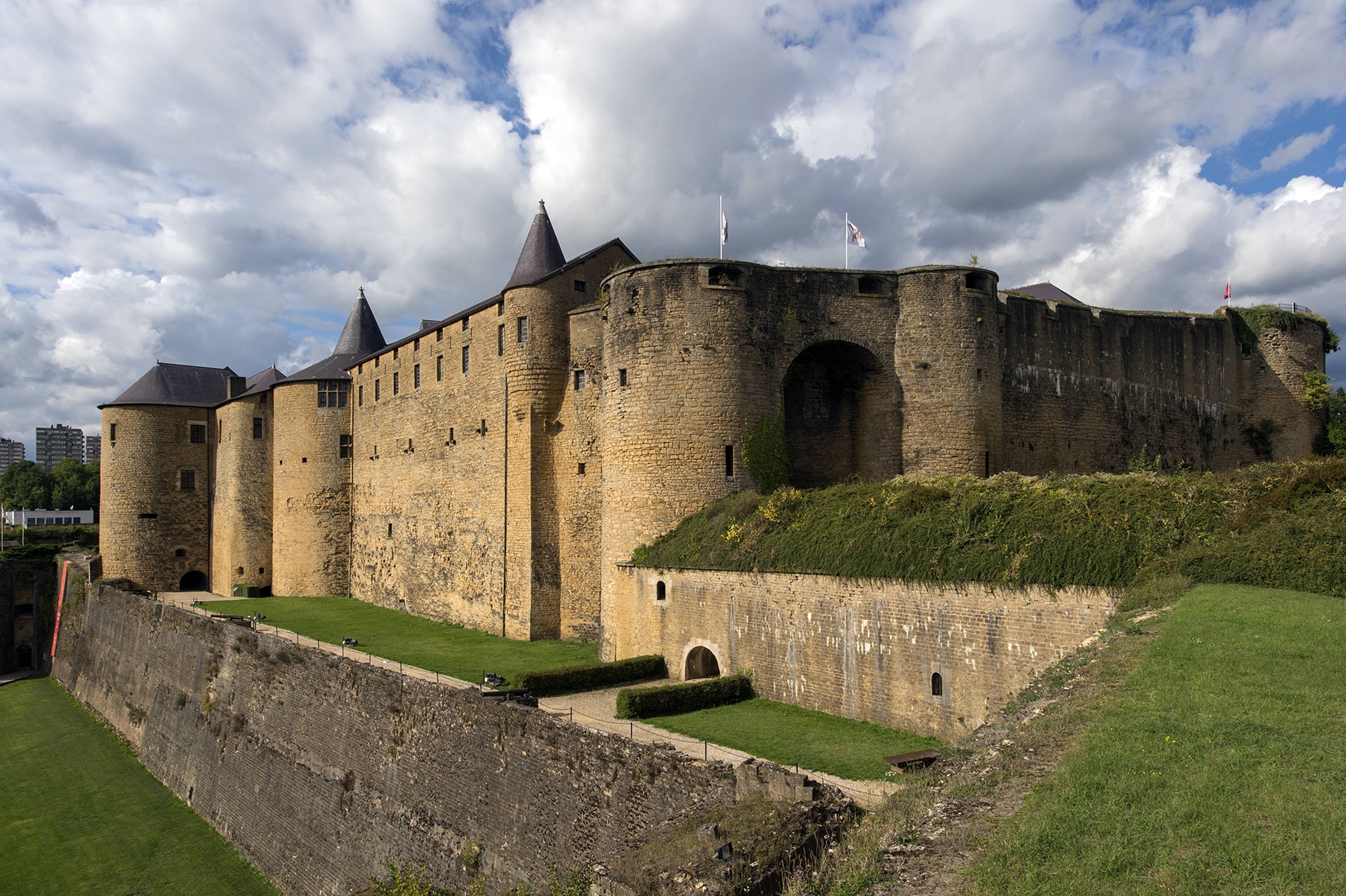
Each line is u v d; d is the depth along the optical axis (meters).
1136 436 42.22
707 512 30.14
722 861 11.46
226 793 31.17
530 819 19.22
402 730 24.02
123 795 34.22
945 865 8.88
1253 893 7.50
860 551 22.61
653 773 16.66
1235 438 48.56
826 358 35.00
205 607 51.47
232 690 33.12
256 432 60.16
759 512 27.22
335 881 24.62
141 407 62.44
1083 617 18.14
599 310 37.44
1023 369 37.69
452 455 45.09
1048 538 19.20
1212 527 18.08
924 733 20.84
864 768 18.25
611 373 33.28
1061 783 9.90
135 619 44.00
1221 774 9.47
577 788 18.27
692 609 28.30
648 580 30.36
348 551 57.56
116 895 25.84
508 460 39.66
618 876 12.43
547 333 38.69
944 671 20.48
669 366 31.52
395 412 51.94
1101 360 41.16
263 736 30.19
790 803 13.20
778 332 32.41
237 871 27.50
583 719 23.22
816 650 23.73
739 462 31.20
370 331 65.94
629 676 28.52
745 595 26.20
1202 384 46.50
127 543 61.50
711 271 31.83
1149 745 10.40
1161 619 15.29
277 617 46.62
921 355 33.19
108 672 45.66
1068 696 13.05
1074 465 39.31
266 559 60.00
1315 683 11.66
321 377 58.00
